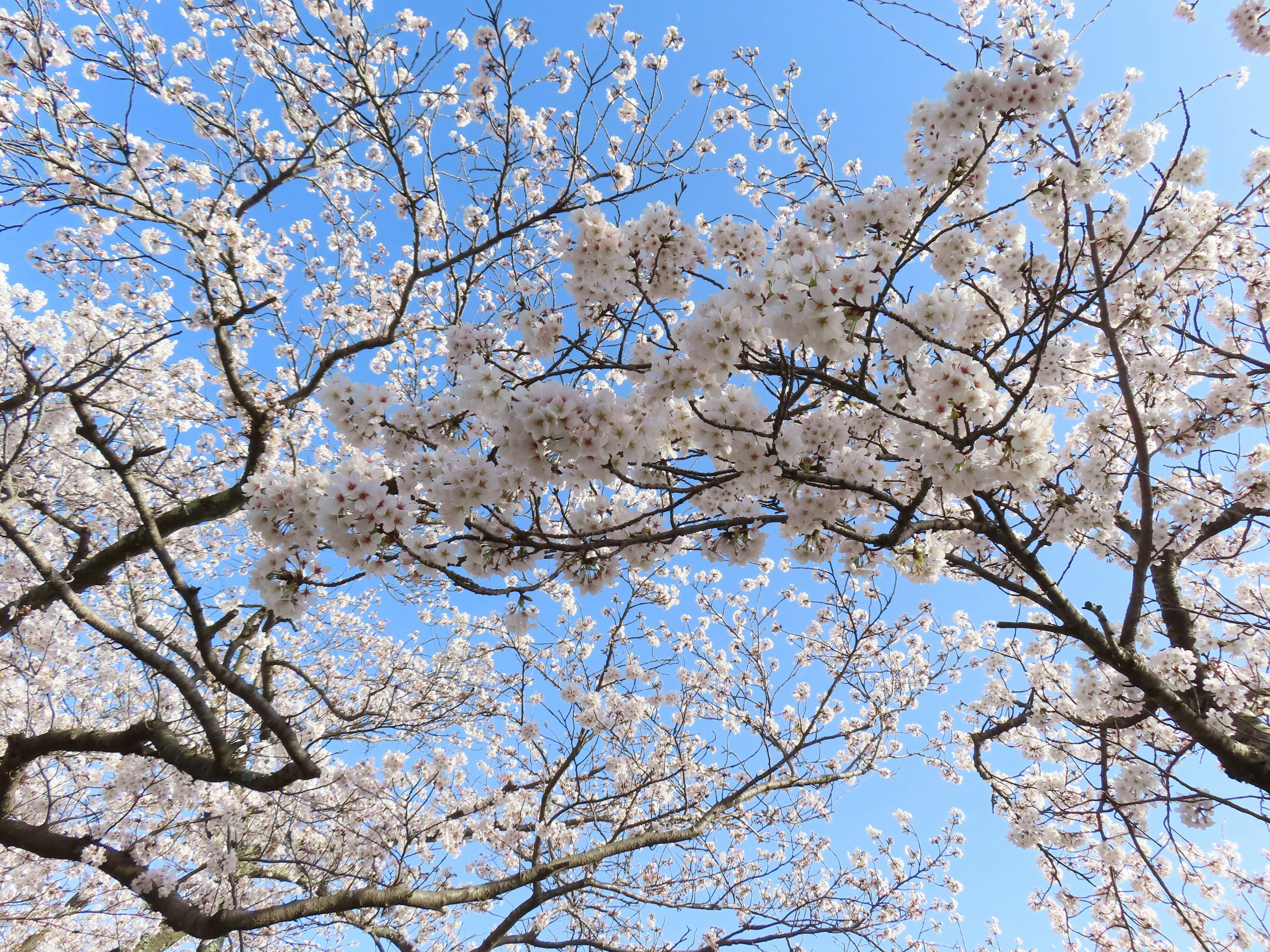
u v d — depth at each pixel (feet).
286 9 20.79
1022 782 20.36
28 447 20.06
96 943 24.11
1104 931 23.29
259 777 15.12
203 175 20.30
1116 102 13.78
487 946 18.34
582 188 21.77
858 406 13.67
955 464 8.51
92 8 19.62
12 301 23.97
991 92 10.89
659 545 10.92
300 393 20.80
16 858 20.26
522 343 12.75
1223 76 13.05
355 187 25.43
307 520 8.63
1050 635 20.67
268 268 23.82
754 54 18.26
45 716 22.44
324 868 17.66
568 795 27.09
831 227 11.93
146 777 18.28
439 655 27.99
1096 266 10.23
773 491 10.64
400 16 20.44
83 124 18.65
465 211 22.80
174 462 27.55
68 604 16.63
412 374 27.45
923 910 26.11
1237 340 20.25
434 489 8.51
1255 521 14.20
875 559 12.18
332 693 30.01
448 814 25.36
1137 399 16.55
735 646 27.37
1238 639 15.70
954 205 13.56
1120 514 17.90
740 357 8.50
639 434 8.59
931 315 8.52
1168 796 12.36
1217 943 15.97
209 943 21.61
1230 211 15.25
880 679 26.94
